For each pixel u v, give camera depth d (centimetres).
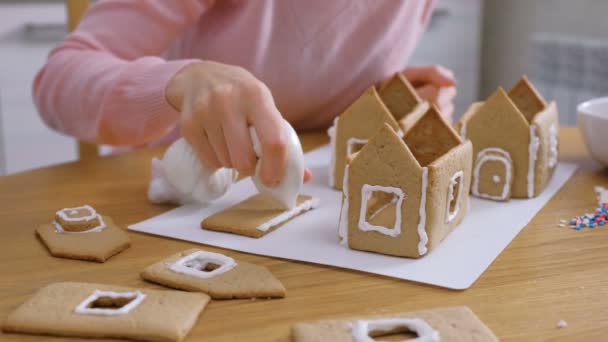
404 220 66
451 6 253
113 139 99
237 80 73
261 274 60
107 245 67
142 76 89
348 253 68
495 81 271
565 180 96
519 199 88
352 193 68
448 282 60
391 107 99
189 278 59
